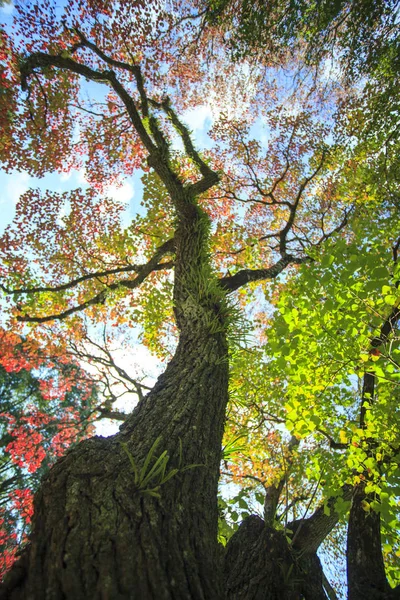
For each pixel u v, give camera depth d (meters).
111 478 1.59
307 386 4.12
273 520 2.96
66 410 13.26
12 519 10.48
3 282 6.67
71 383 12.86
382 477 3.44
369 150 7.02
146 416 2.21
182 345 3.11
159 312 6.66
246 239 7.74
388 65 6.31
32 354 9.27
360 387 5.80
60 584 1.12
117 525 1.37
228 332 3.41
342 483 3.95
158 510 1.53
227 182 8.40
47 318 6.38
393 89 6.07
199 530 1.58
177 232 4.46
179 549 1.41
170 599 1.20
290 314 3.70
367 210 6.90
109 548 1.27
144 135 5.04
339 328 3.79
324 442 5.85
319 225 8.74
